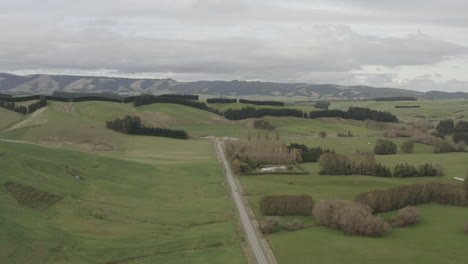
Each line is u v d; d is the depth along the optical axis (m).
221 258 69.38
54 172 104.81
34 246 65.38
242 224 90.06
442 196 109.88
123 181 117.75
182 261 67.44
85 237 73.62
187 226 87.06
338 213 87.88
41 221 76.38
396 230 87.06
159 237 78.31
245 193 116.94
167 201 105.00
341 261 68.88
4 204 78.50
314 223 92.44
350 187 125.56
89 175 115.19
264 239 80.50
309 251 73.25
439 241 79.25
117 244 72.31
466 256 71.38
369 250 73.75
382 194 101.75
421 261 68.81
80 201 92.75
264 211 97.69
